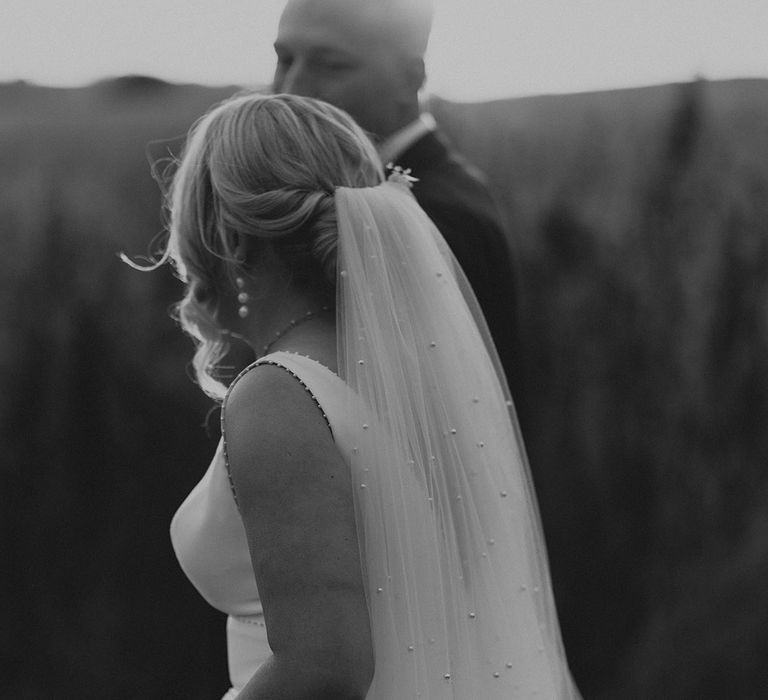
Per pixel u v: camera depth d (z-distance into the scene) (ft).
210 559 5.93
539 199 24.06
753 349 24.22
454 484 5.83
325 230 5.81
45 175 22.91
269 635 5.02
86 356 22.85
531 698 5.83
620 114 24.16
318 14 9.48
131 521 23.03
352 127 6.17
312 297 5.91
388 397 5.65
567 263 24.07
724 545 24.34
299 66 9.60
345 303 5.72
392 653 5.43
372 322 5.72
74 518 23.06
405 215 6.07
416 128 9.77
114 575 23.12
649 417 24.25
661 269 24.14
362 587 5.13
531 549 6.42
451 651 5.62
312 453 5.24
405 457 5.62
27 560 23.07
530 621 5.99
